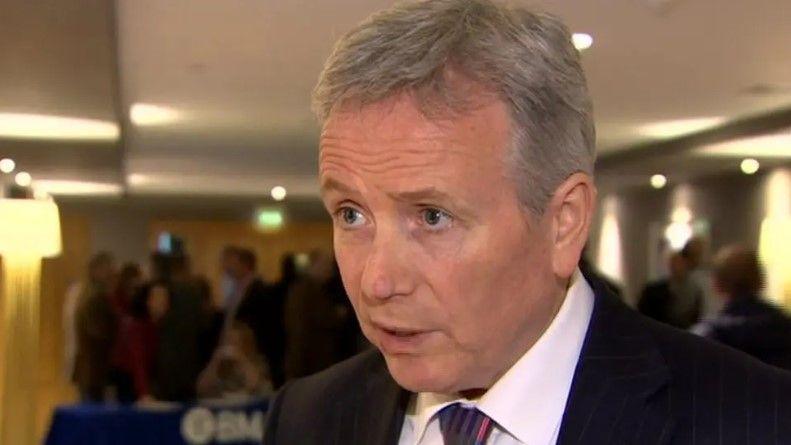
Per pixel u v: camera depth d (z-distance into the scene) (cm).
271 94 480
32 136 578
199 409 396
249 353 476
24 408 356
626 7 320
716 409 73
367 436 85
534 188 66
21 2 278
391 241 65
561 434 74
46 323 995
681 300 557
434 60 63
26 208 352
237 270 591
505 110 65
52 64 366
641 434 72
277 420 96
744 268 313
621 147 714
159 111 538
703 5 319
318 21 333
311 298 518
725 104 521
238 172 866
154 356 540
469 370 70
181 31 347
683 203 804
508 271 67
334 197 68
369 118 64
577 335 77
